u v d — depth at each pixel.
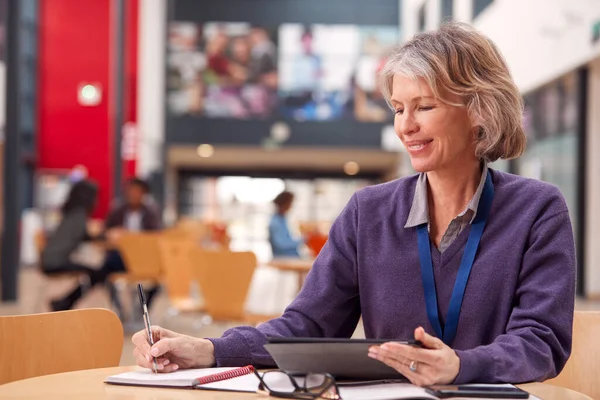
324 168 32.72
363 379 1.69
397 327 1.95
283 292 13.50
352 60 26.03
